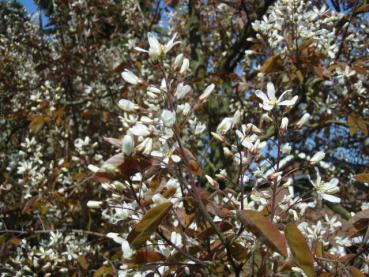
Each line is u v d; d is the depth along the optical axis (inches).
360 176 13.7
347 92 30.1
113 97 44.7
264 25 25.6
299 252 10.3
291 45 24.7
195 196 11.7
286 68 26.1
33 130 36.4
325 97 33.3
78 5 45.4
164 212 10.7
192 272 14.4
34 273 31.0
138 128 11.9
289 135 33.9
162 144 12.5
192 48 42.7
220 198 15.8
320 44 24.7
